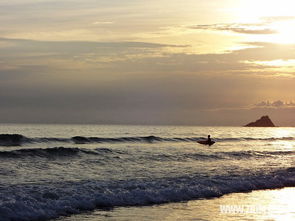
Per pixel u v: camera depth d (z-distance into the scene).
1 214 16.62
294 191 26.11
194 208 20.17
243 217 18.62
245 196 23.78
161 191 22.62
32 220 16.89
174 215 18.58
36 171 29.14
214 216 18.66
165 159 38.62
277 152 50.28
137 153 42.75
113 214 18.36
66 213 18.16
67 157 37.34
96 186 22.88
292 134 127.50
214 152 47.00
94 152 41.06
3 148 46.91
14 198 18.72
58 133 84.75
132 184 23.92
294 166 37.75
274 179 28.88
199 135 93.69
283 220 18.34
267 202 22.22
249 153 47.31
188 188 23.84
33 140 54.88
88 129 119.69
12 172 28.17
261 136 102.75
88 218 17.53
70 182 24.53
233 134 110.12
